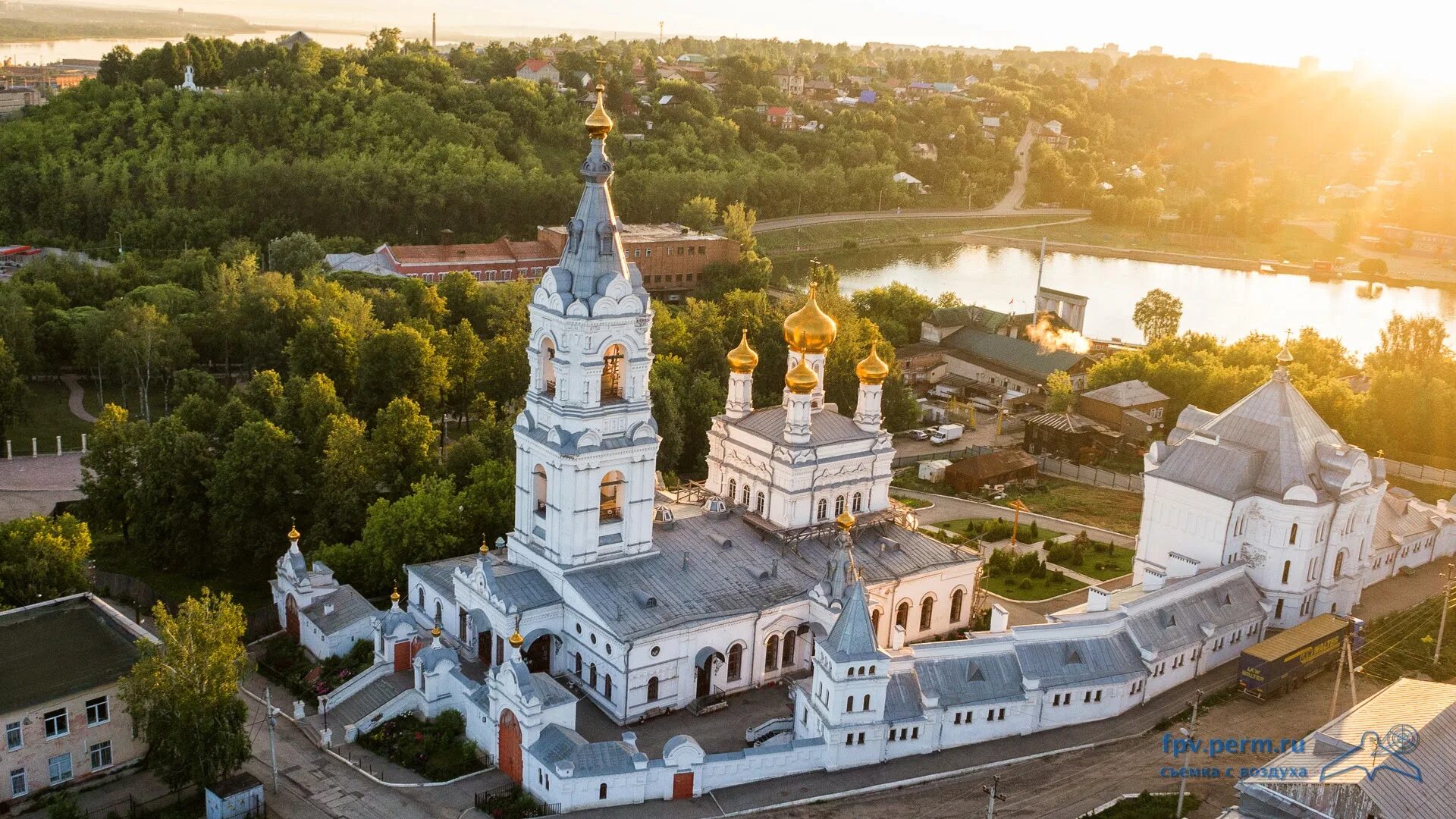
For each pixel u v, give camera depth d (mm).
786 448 111250
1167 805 91125
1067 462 180625
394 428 134500
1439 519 143000
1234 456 119750
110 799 89375
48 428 175125
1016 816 89438
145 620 116750
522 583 101438
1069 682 101250
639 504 103250
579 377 97875
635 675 96188
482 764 93375
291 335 194000
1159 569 120812
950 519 155750
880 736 94500
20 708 86188
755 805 88812
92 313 195625
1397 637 120875
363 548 118938
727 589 103875
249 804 85500
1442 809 81062
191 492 127125
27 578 106938
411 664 103500
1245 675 108062
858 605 92812
